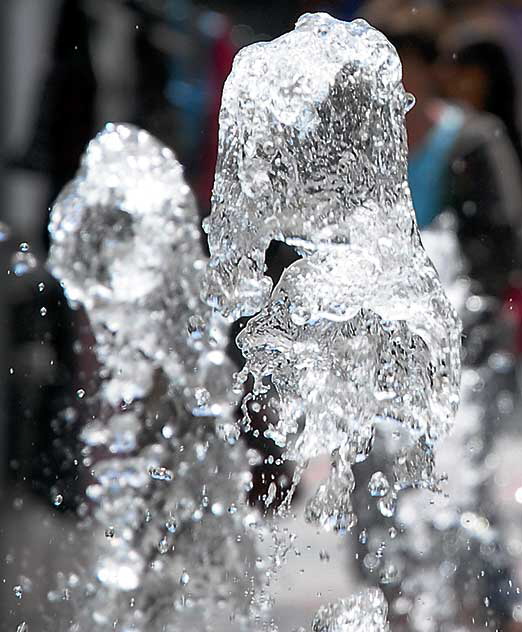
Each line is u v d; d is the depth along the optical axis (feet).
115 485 6.05
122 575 5.97
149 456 6.03
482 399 6.82
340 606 5.57
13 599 5.97
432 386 5.34
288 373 5.44
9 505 6.34
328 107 5.30
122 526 6.01
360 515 6.49
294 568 6.46
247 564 5.92
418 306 5.31
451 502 6.67
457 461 6.73
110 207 6.05
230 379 6.01
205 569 5.94
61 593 5.99
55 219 6.06
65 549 6.12
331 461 5.48
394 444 6.25
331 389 5.43
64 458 6.44
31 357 6.52
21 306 6.63
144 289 6.06
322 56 5.30
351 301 5.30
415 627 6.38
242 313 5.34
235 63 5.32
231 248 5.33
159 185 6.05
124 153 6.06
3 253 6.80
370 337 5.41
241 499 5.96
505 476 6.73
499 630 6.42
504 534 6.57
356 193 5.31
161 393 6.06
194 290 6.04
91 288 6.06
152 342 6.06
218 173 5.32
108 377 6.08
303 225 5.31
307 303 5.31
